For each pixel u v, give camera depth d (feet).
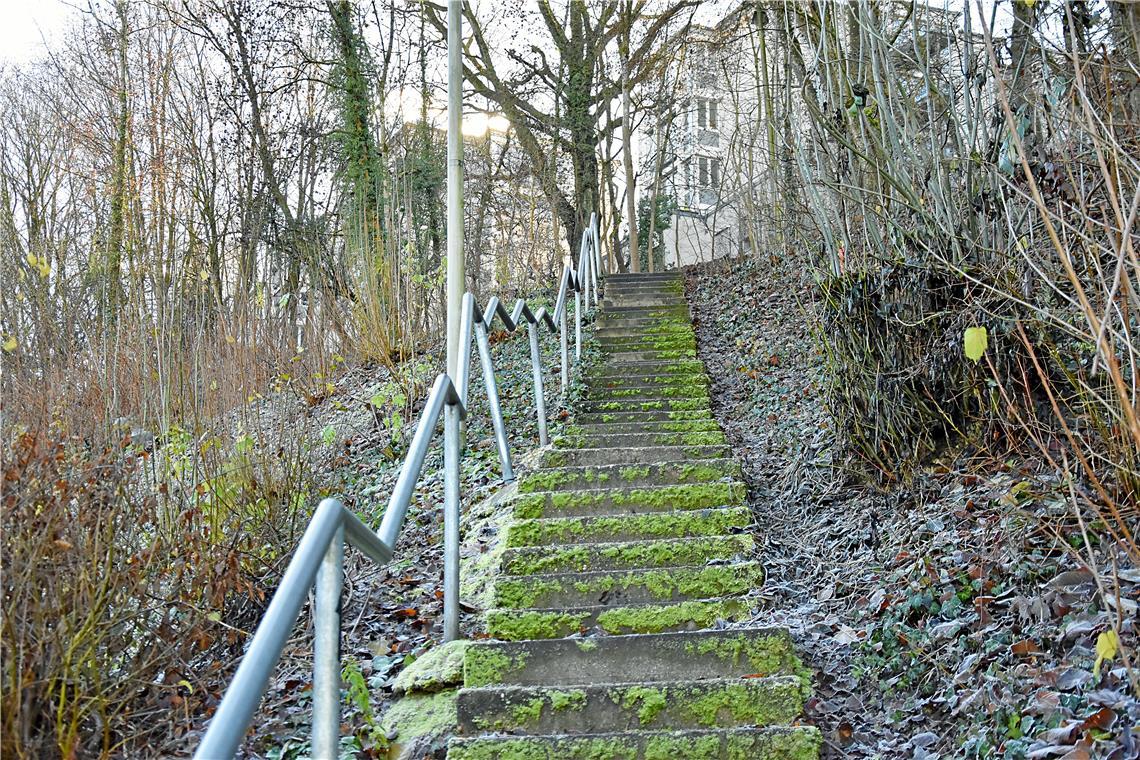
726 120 64.54
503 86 55.21
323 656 5.91
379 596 13.62
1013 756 8.06
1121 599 9.42
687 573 12.78
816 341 20.33
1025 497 12.02
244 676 4.25
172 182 37.11
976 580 11.19
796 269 30.50
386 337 30.91
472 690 9.84
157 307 20.25
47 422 11.24
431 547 15.94
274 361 25.00
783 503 17.26
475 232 63.41
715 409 25.16
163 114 41.55
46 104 53.11
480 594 13.32
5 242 34.53
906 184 15.48
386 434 23.39
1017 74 13.48
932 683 10.18
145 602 9.57
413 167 46.96
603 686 9.80
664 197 72.90
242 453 14.33
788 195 26.21
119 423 13.28
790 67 22.53
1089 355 12.53
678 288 41.32
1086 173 11.59
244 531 12.95
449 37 23.57
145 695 9.39
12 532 7.98
